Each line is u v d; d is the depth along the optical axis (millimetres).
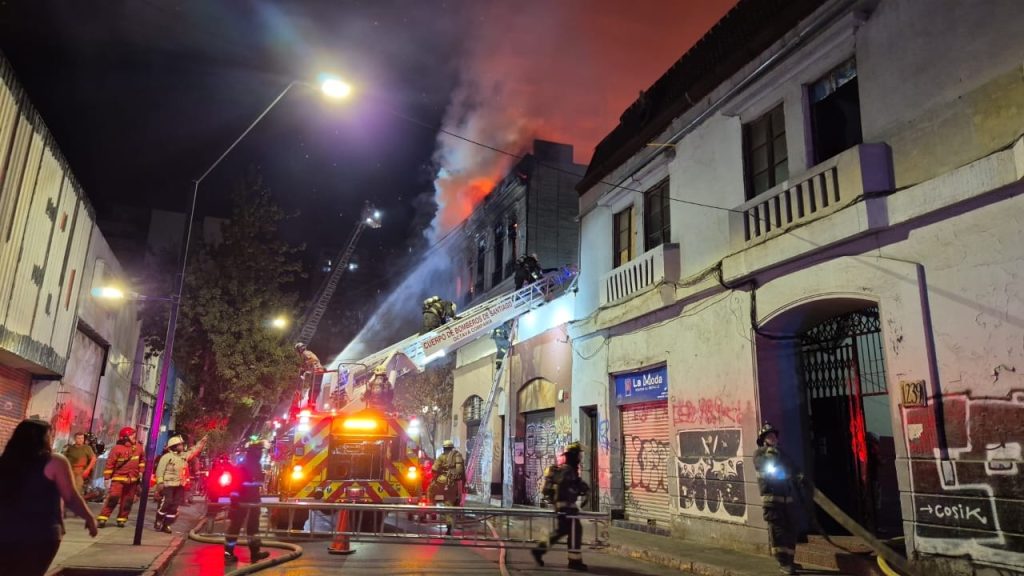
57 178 12203
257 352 22375
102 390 19797
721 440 11133
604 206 16500
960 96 7723
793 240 9719
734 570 8555
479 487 22109
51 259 12484
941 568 7203
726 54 12523
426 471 12828
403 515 15883
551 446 17875
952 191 7516
